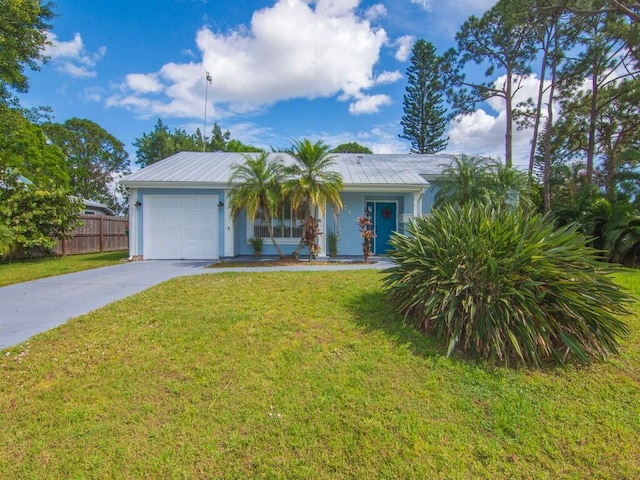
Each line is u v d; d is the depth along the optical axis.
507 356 3.47
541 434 2.48
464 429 2.52
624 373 3.37
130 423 2.51
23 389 2.93
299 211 11.63
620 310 3.86
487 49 17.92
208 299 5.66
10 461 2.15
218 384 3.05
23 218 11.32
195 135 39.97
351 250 12.46
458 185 11.36
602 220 10.92
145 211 11.50
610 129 18.78
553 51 15.87
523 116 19.00
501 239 3.96
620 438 2.45
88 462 2.14
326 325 4.45
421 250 4.48
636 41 13.20
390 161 15.62
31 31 13.53
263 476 2.06
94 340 3.94
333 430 2.47
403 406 2.77
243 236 12.29
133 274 8.34
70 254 14.00
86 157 37.06
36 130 23.75
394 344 3.88
